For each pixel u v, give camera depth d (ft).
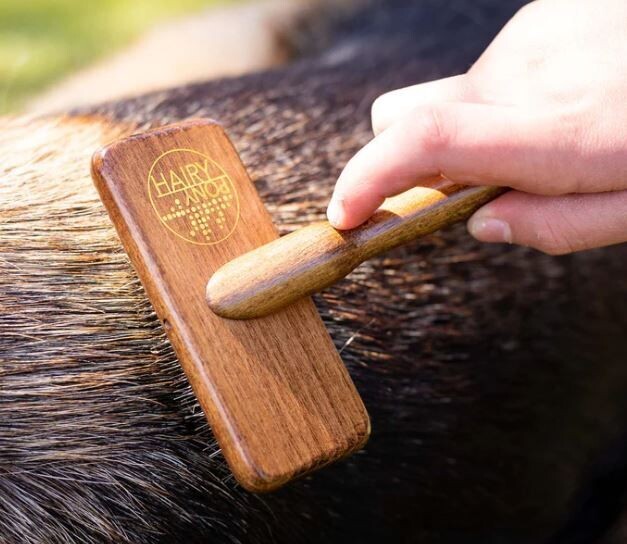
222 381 2.03
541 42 2.38
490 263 3.34
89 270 2.28
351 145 3.22
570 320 3.67
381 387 2.86
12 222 2.31
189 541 2.33
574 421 3.94
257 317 2.07
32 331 2.19
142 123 2.96
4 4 6.82
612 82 2.26
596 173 2.25
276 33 5.64
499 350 3.36
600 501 4.33
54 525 2.16
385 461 2.95
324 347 2.18
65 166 2.55
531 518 3.90
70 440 2.18
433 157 2.14
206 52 5.53
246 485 2.03
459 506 3.38
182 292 2.05
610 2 2.37
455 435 3.22
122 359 2.25
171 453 2.27
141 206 2.07
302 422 2.10
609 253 3.78
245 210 2.20
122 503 2.22
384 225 2.15
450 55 4.12
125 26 6.85
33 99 5.64
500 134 2.15
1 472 2.12
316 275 2.07
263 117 3.23
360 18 5.22
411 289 3.01
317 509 2.75
